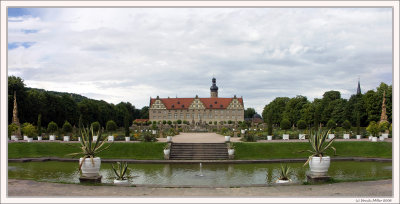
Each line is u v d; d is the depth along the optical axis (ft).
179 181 63.26
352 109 240.94
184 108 414.62
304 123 177.68
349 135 129.49
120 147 104.78
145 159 93.25
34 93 226.79
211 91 466.29
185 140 125.59
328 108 266.98
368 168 76.84
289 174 63.52
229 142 108.27
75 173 70.54
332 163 86.43
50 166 81.51
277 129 220.64
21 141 119.75
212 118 412.57
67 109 260.42
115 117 368.27
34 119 215.31
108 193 40.29
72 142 115.24
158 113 416.67
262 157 96.78
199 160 91.56
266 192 41.04
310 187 43.96
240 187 44.75
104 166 83.10
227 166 83.92
